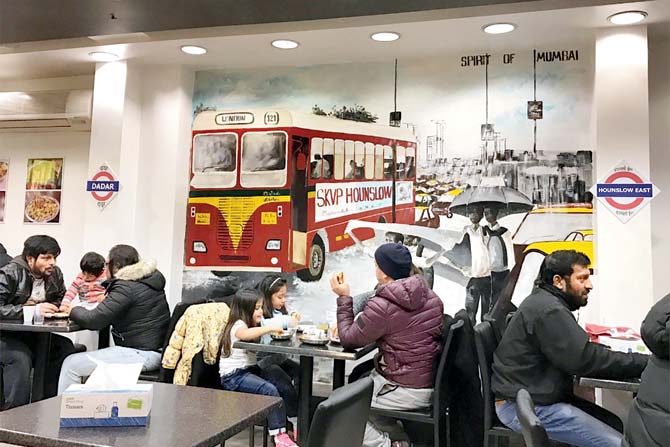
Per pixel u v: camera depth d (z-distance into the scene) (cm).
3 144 537
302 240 431
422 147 420
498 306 395
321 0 317
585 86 392
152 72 462
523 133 401
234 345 303
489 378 277
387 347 298
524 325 255
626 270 346
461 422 307
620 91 355
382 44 396
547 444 147
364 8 329
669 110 380
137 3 331
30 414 159
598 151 357
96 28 367
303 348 296
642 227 345
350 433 163
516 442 349
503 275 396
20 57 441
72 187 514
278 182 435
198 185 454
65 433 143
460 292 404
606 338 281
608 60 359
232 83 462
